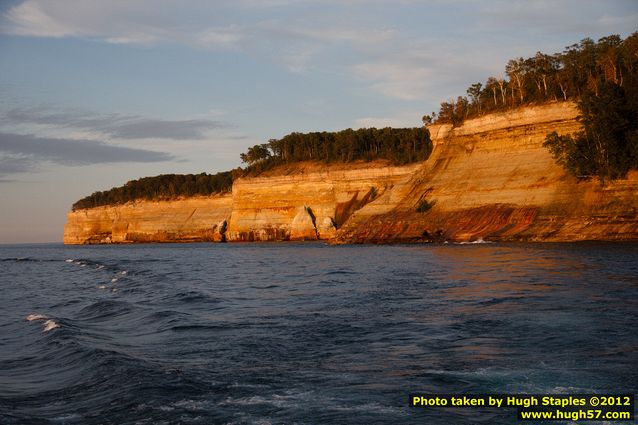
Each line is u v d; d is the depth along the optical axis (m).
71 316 30.06
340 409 12.76
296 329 22.50
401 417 12.16
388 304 27.83
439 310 25.09
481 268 43.22
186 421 12.25
